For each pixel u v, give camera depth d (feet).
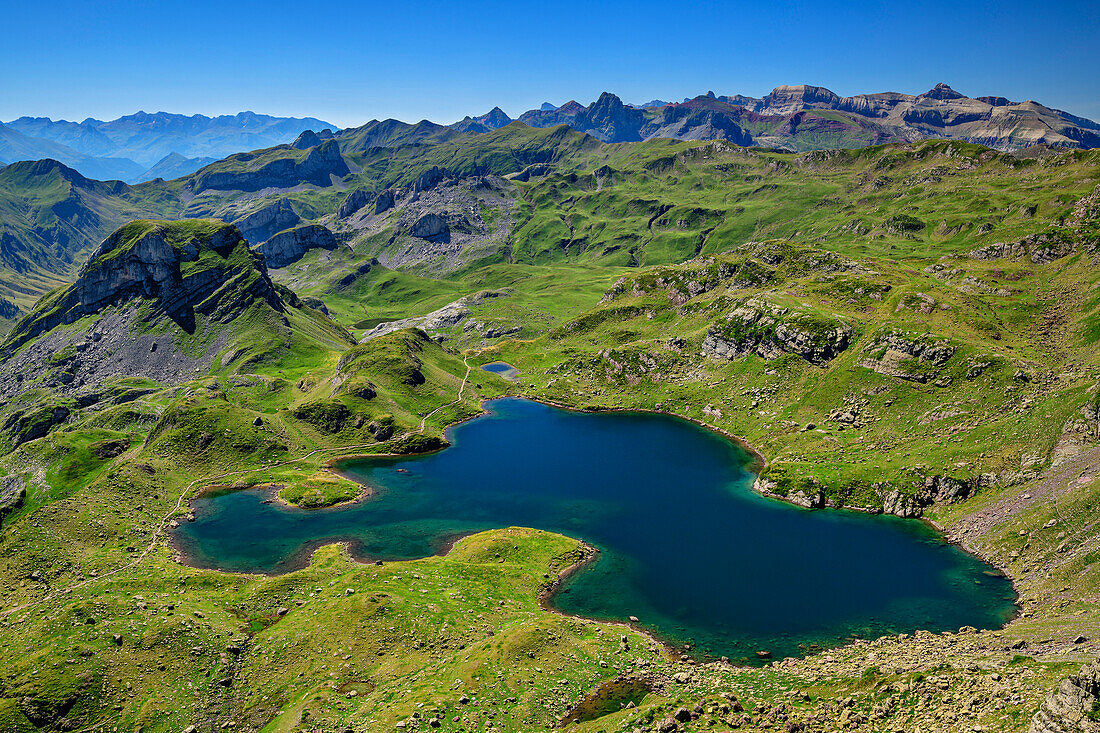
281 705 295.69
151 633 335.67
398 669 313.53
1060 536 399.03
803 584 410.31
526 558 453.17
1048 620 327.47
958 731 205.57
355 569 440.04
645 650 332.60
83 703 291.38
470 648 323.16
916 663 280.92
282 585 407.64
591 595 404.36
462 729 261.65
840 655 327.06
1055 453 471.62
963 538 458.09
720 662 328.08
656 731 249.34
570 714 276.41
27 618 370.12
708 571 432.25
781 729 243.60
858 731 232.32
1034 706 198.80
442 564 435.53
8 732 271.69
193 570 455.63
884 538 472.44
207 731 284.41
